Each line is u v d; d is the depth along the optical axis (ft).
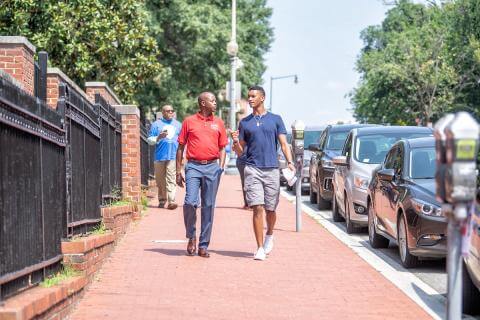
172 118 83.41
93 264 42.55
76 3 103.91
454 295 24.82
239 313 36.73
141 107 179.32
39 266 33.12
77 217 43.88
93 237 43.62
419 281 46.68
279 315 36.60
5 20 99.09
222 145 52.21
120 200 69.15
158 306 37.50
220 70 187.93
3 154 28.84
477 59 255.09
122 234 59.62
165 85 181.37
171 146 82.12
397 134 73.56
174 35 181.47
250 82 230.48
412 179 53.42
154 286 42.14
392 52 313.32
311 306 38.65
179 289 41.63
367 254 57.47
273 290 42.14
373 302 39.83
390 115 317.63
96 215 51.26
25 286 31.42
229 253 54.03
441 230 48.47
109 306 37.17
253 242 59.52
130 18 112.37
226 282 43.86
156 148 82.69
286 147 51.70
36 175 33.60
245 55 227.81
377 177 59.77
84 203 46.37
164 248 55.47
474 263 35.83
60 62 103.91
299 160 67.26
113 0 110.63
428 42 289.94
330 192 87.45
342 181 73.82
